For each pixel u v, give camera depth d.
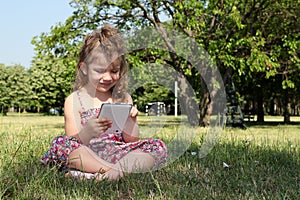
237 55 14.40
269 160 4.16
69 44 14.52
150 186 2.86
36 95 39.22
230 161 4.04
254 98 23.73
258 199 2.53
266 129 13.62
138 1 13.95
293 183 3.06
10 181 2.76
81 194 2.54
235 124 14.84
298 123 21.20
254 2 14.23
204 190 2.74
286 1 15.28
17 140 5.61
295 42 14.65
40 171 3.04
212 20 13.80
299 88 20.19
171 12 13.62
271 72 13.87
